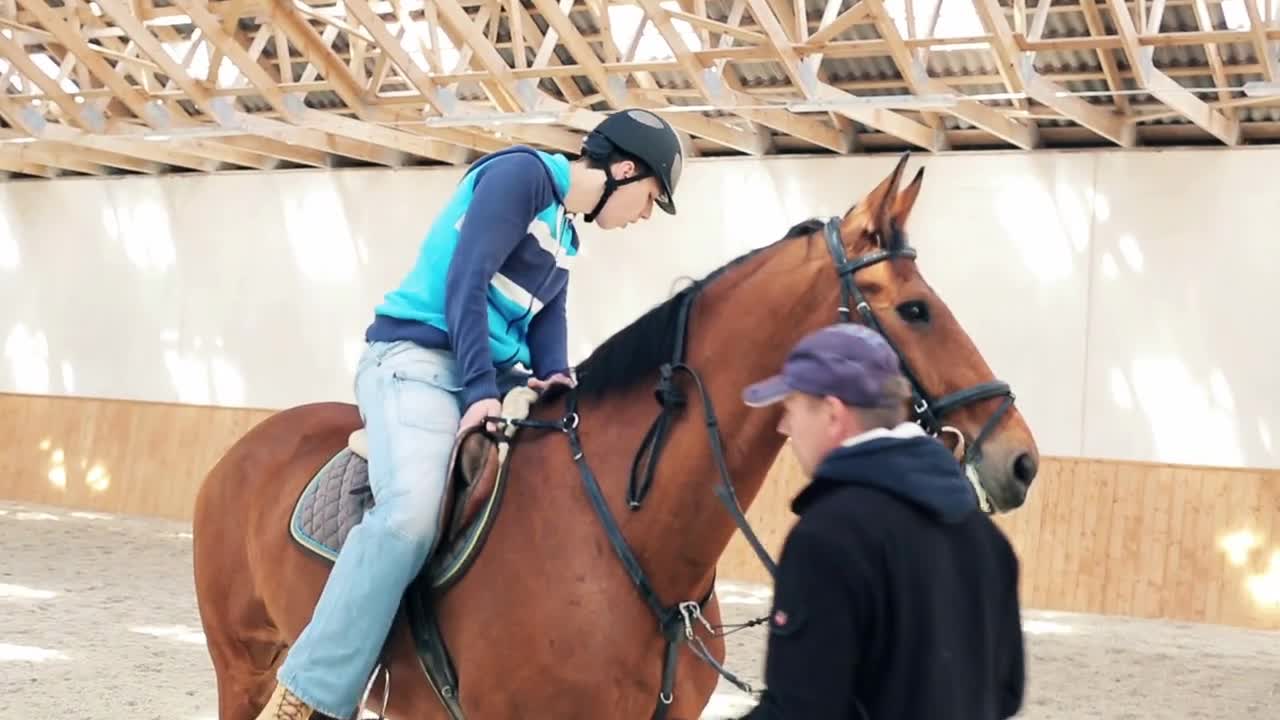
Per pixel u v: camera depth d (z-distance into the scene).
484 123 9.91
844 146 10.32
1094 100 9.52
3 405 13.33
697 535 2.49
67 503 12.73
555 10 9.11
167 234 12.96
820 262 2.46
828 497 1.80
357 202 12.08
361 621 2.56
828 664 1.71
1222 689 6.54
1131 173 9.37
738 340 2.50
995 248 9.73
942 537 1.82
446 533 2.60
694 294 2.60
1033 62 8.70
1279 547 8.55
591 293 11.07
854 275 2.42
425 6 9.73
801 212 10.41
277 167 12.70
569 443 2.60
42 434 13.04
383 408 2.69
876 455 1.80
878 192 2.47
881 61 9.65
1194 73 9.06
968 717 1.80
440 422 2.66
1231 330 9.05
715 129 10.30
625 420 2.57
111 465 12.60
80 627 6.94
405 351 2.75
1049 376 9.53
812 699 1.70
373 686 2.76
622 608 2.45
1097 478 9.20
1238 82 9.08
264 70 11.13
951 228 9.88
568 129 11.49
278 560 2.94
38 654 6.22
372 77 10.36
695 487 2.49
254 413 12.15
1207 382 9.10
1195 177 9.20
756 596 9.08
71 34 10.49
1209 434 9.08
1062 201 9.55
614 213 2.80
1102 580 9.01
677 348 2.55
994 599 1.90
